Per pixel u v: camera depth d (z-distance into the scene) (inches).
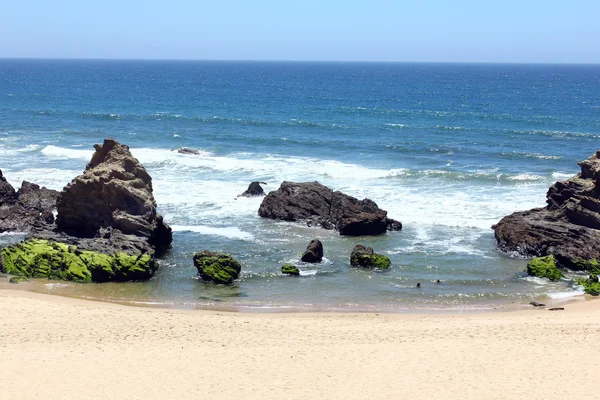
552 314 1105.4
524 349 903.7
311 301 1186.6
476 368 839.1
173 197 1882.4
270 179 2111.2
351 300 1194.0
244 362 861.2
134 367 839.7
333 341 950.4
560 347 908.6
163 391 770.2
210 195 1909.4
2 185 1706.4
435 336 970.1
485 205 1813.5
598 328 990.4
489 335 969.5
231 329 1004.6
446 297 1216.8
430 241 1547.7
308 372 829.2
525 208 1779.0
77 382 790.5
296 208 1699.1
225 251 1460.4
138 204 1443.2
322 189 1729.8
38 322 1016.2
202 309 1138.0
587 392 768.3
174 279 1294.3
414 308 1158.3
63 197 1470.2
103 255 1300.4
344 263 1396.4
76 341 933.8
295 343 941.2
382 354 891.4
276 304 1169.4
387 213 1738.4
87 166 1546.5
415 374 821.9
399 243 1531.7
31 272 1298.0
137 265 1286.9
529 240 1457.9
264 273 1328.7
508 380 802.8
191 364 852.0
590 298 1214.3
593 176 1546.5
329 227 1631.4
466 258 1438.2
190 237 1558.8
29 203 1662.2
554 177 2111.2
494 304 1184.2
